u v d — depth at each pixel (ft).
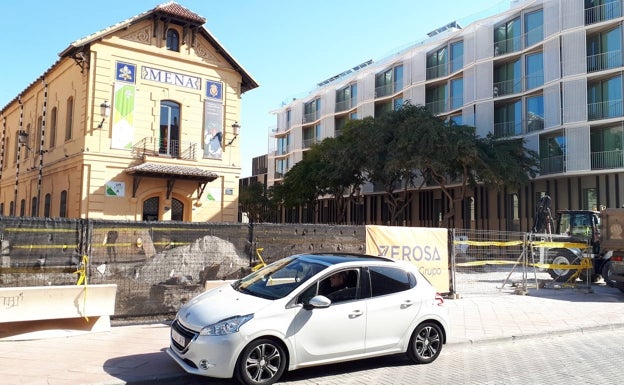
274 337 19.92
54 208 78.43
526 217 110.73
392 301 23.20
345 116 178.09
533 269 51.47
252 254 33.09
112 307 27.58
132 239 29.32
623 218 46.44
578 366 24.63
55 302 25.91
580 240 53.42
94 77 69.00
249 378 19.24
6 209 106.83
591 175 99.81
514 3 118.01
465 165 96.53
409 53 145.38
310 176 131.64
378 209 155.63
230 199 79.30
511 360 25.75
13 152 105.81
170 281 30.25
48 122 85.25
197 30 77.20
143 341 25.57
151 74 73.41
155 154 72.13
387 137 101.40
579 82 99.40
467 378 22.15
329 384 20.81
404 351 23.52
